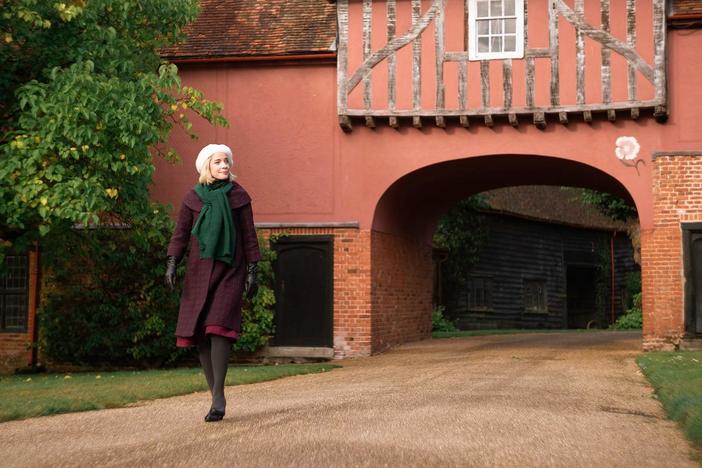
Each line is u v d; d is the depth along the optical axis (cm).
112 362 1620
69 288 1584
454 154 1520
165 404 650
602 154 1478
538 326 3014
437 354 1473
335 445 416
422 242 1920
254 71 1605
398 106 1514
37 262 1680
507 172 1698
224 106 1611
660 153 1452
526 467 371
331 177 1568
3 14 1148
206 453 395
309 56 1562
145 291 1567
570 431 485
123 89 1169
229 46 1600
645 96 1439
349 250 1552
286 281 1573
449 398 662
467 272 2691
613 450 425
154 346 1565
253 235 525
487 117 1483
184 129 1622
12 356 1677
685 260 1434
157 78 1198
